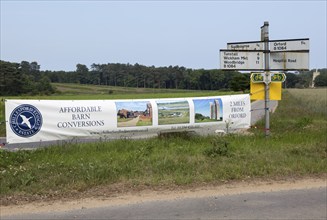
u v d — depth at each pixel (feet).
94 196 20.11
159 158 27.63
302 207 18.12
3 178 22.59
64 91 333.83
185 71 387.55
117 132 34.37
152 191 20.94
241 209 17.88
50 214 17.42
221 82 374.84
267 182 22.79
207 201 19.17
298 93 251.19
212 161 27.04
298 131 44.16
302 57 37.11
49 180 22.24
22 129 30.96
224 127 38.24
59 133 32.27
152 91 341.41
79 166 25.23
